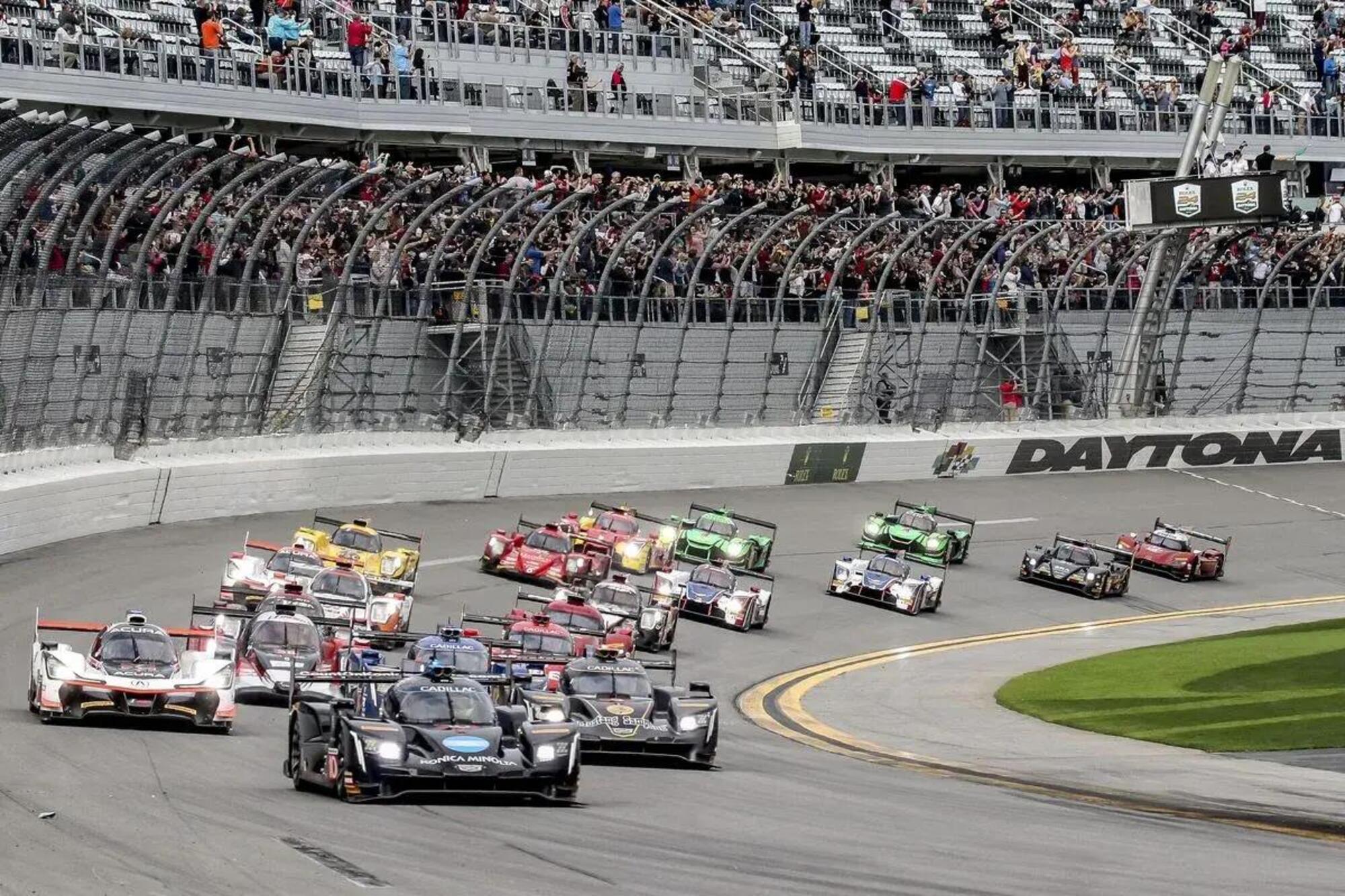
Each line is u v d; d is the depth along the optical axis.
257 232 138.25
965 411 177.00
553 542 119.00
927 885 40.25
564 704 63.50
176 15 159.88
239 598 89.88
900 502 141.25
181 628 89.62
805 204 177.75
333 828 45.69
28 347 107.25
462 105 173.00
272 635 77.12
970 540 148.00
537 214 158.88
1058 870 42.59
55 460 112.25
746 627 112.50
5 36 139.38
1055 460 178.88
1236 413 194.88
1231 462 189.25
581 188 161.62
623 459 151.12
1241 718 80.50
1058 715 85.94
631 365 153.62
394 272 137.50
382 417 140.38
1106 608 131.50
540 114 179.25
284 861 40.72
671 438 156.50
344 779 50.94
